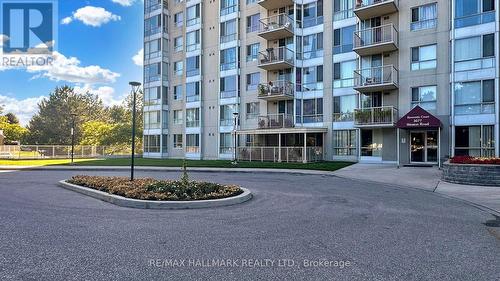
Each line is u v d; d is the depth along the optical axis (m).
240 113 33.56
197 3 37.47
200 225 7.18
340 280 4.30
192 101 37.47
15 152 41.31
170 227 7.01
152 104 41.34
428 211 8.79
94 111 87.12
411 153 23.48
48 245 5.76
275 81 30.38
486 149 20.66
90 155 46.31
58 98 80.50
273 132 28.30
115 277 4.38
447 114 22.28
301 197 11.05
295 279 4.33
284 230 6.77
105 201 10.36
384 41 24.66
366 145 25.92
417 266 4.80
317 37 29.31
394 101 24.69
